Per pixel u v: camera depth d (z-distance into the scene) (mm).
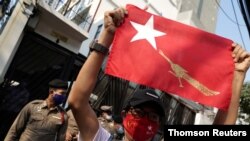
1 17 6762
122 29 2406
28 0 7305
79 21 12391
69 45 8914
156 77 2309
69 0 10375
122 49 2350
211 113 13812
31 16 7680
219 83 2275
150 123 1817
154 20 2488
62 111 3930
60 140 3818
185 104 12297
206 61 2365
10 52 7098
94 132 1815
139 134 1811
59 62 8820
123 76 2283
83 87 1795
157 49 2391
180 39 2457
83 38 9039
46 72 8492
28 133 3621
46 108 3799
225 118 2119
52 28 8438
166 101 11430
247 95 12727
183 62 2371
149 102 1801
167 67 2348
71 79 9406
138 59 2340
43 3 7691
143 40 2402
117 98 9430
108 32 1947
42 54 8438
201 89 2275
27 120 3707
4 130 7059
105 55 1871
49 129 3701
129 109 1872
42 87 8312
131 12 2469
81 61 9648
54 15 7980
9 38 7055
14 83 7727
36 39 8133
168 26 2482
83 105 1795
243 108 12969
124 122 1905
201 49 2422
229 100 2184
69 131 4738
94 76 1828
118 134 5797
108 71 2285
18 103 7355
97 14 12672
